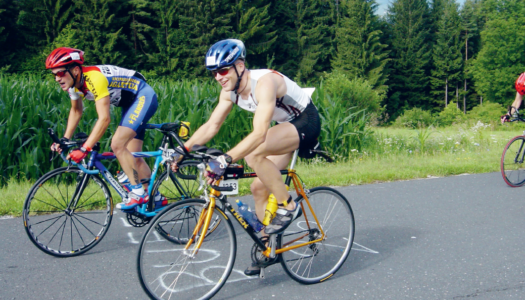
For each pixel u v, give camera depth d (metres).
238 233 4.34
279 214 2.93
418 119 37.66
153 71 36.84
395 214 4.93
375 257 3.69
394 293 3.02
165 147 4.05
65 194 4.14
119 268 3.43
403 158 8.77
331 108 9.09
